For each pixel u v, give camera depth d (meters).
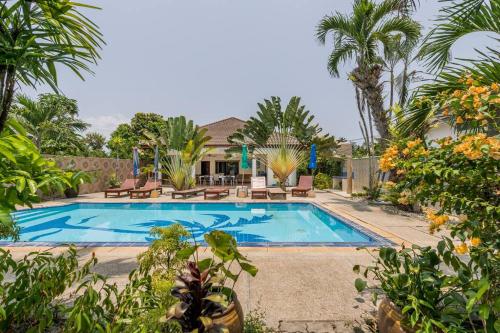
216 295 1.99
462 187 2.08
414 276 2.29
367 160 15.48
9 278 3.83
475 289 1.97
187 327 1.99
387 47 11.66
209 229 10.13
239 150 19.69
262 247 5.59
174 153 18.64
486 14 3.56
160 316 1.94
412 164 2.13
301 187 16.42
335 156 20.56
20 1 1.94
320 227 10.29
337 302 3.26
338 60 12.47
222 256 2.02
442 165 2.04
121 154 28.27
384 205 11.62
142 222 11.24
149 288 2.53
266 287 3.67
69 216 12.14
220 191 14.85
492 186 2.00
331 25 11.67
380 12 10.57
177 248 2.69
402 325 2.12
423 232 6.97
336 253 5.18
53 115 20.56
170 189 21.09
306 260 4.76
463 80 2.68
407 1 5.11
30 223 11.15
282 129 18.42
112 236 9.21
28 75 2.18
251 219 11.54
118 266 4.48
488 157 1.87
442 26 3.99
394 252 2.58
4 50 1.90
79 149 22.66
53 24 2.22
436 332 2.00
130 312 2.30
